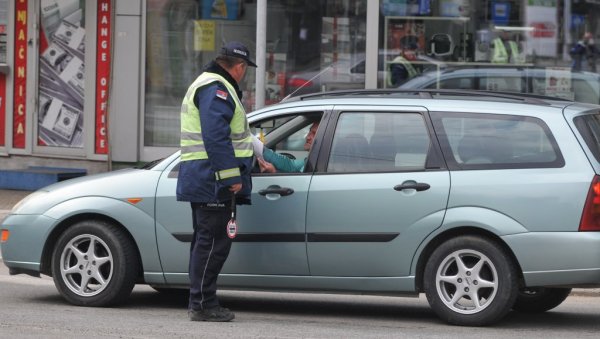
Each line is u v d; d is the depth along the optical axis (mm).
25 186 30406
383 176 15625
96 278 16922
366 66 29531
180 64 30578
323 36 29844
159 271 16609
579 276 14703
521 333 15156
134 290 19422
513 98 16141
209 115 15008
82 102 31250
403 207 15422
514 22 29172
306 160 16109
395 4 29375
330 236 15711
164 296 18672
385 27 29453
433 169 15492
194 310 15812
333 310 17672
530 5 29078
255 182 16078
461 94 16375
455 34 29312
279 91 30156
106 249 16828
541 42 29172
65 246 17016
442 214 15258
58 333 14688
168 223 16453
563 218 14758
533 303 17375
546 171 15031
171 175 16609
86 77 31016
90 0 30766
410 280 15477
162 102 30594
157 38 30469
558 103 15992
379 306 18250
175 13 30391
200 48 30516
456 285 15336
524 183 15000
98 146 31094
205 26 30453
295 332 15039
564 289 17047
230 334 14758
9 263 17469
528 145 15305
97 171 31172
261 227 15992
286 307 17938
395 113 16000
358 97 16516
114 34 30438
